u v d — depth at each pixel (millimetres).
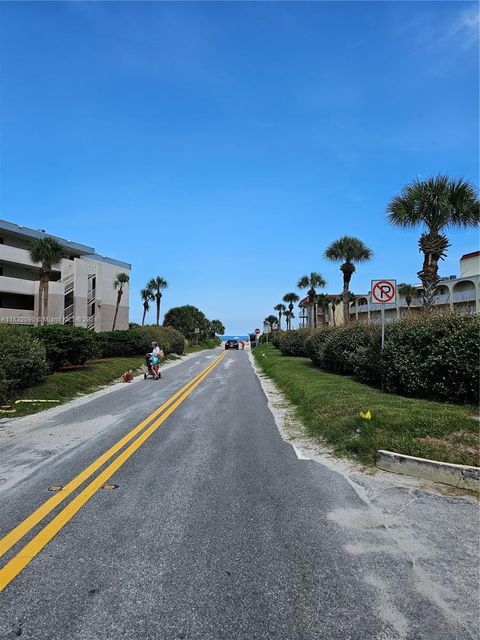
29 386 14469
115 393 16000
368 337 15242
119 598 3252
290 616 3070
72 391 15820
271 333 94188
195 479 6008
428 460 6086
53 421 10508
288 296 88812
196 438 8531
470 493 5535
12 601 3217
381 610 3150
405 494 5488
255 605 3191
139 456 7160
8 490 5543
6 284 43594
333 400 10727
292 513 4867
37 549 3988
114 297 60156
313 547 4082
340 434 7973
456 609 3168
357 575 3609
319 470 6469
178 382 19844
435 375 10422
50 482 5855
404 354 11188
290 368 22312
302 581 3512
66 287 48906
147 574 3584
